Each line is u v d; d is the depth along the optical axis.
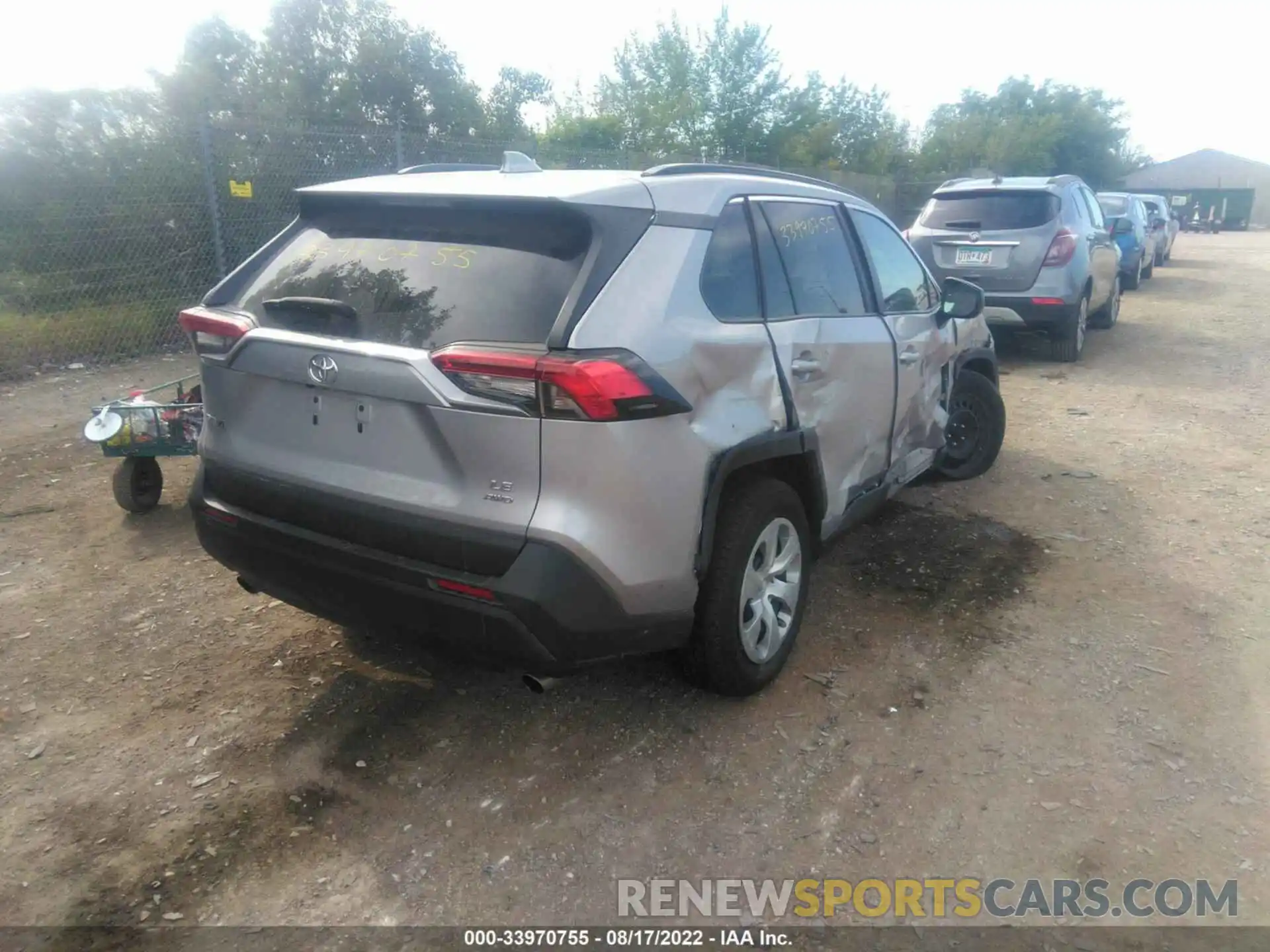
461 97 16.69
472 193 2.98
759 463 3.53
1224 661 3.88
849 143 28.55
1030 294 9.53
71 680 3.71
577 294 2.75
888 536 5.17
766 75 25.11
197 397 5.29
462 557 2.76
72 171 8.94
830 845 2.88
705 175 3.44
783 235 3.74
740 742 3.35
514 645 2.75
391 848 2.84
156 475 5.35
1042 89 46.03
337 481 2.98
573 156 13.05
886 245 4.68
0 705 3.54
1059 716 3.51
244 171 9.83
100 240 9.14
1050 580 4.63
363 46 15.61
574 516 2.71
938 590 4.53
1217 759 3.26
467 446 2.74
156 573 4.63
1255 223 69.81
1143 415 7.78
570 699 3.59
